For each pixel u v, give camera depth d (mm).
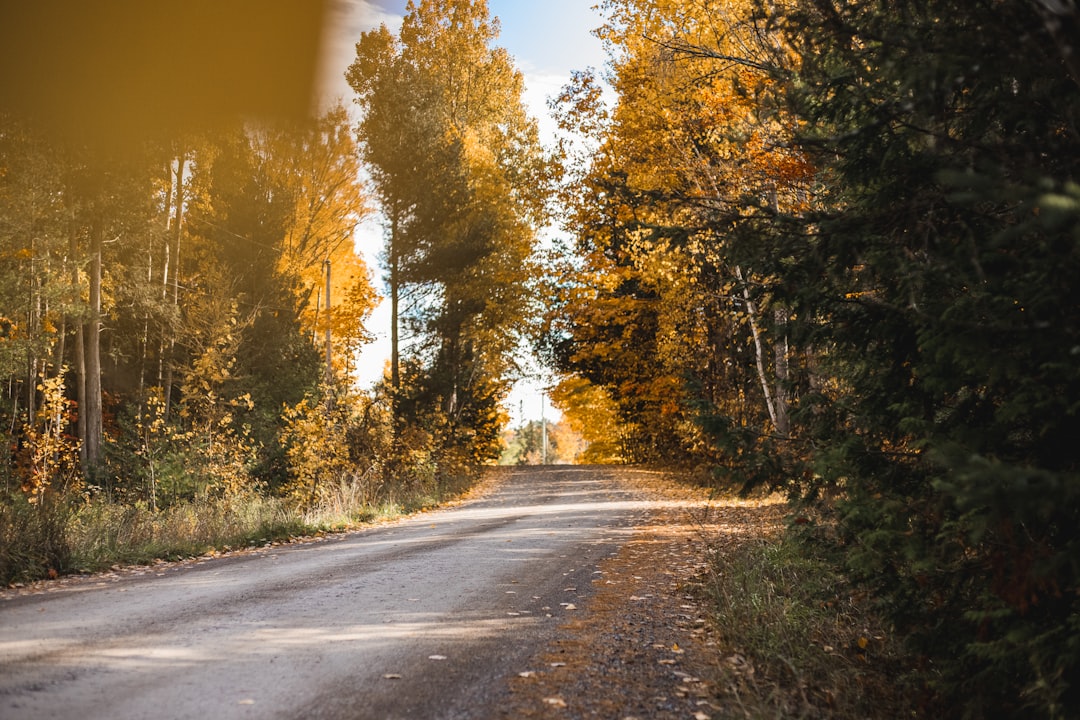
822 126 5891
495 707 4867
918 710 5438
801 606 7387
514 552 11898
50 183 20406
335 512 18000
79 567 10297
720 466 6215
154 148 21391
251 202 30969
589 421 44750
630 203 6398
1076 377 3904
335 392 22078
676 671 5738
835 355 5770
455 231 32562
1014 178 4051
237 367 27500
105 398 28859
